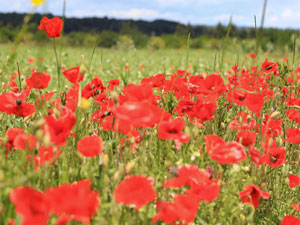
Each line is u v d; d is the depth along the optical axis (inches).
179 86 66.8
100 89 66.7
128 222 40.9
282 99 77.9
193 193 39.3
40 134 39.0
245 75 83.3
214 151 41.5
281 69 85.5
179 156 52.3
